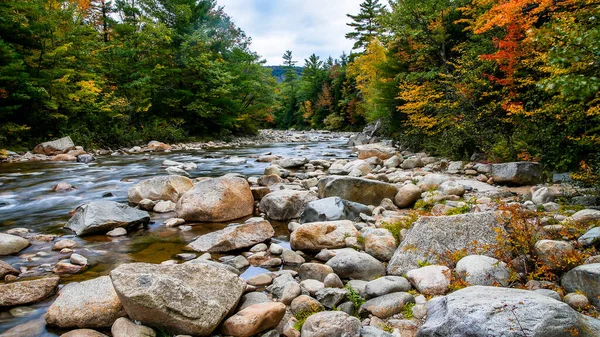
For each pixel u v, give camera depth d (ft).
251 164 48.08
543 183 27.76
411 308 10.99
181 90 93.15
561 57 13.38
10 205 26.22
